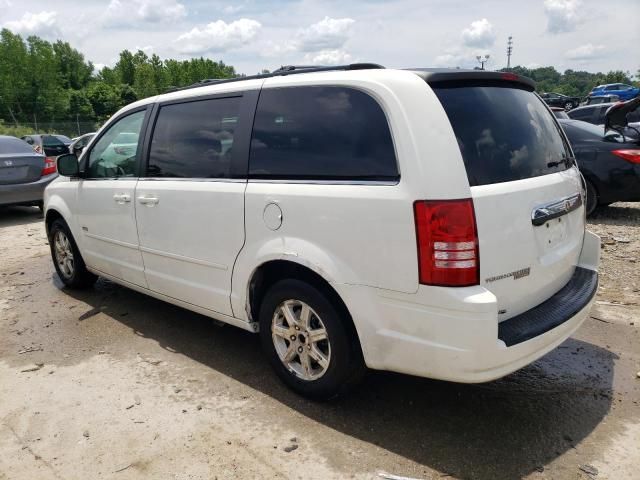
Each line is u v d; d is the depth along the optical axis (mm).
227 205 3477
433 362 2701
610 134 7859
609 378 3625
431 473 2723
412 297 2691
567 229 3336
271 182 3258
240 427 3146
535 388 3512
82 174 4973
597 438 2980
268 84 3396
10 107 74062
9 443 3072
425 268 2619
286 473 2754
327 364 3184
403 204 2656
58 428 3189
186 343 4285
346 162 2932
